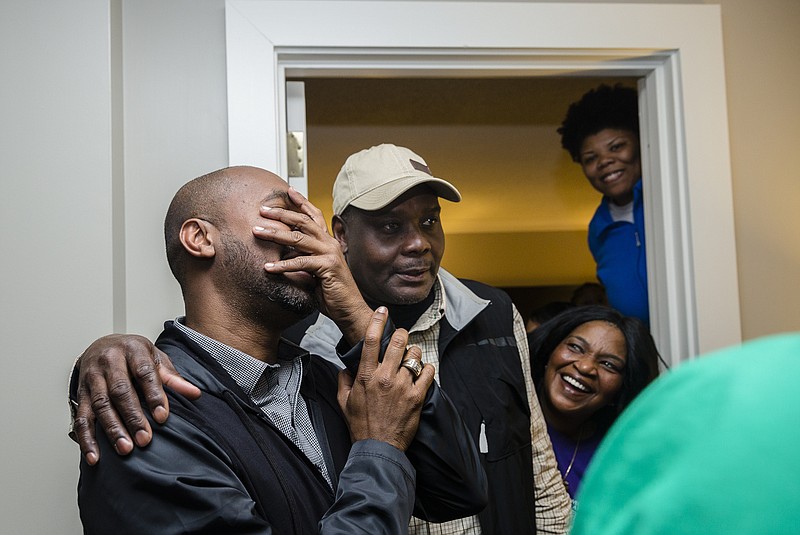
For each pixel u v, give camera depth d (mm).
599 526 264
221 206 1052
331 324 1528
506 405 1553
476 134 3570
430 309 1604
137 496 882
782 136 1968
